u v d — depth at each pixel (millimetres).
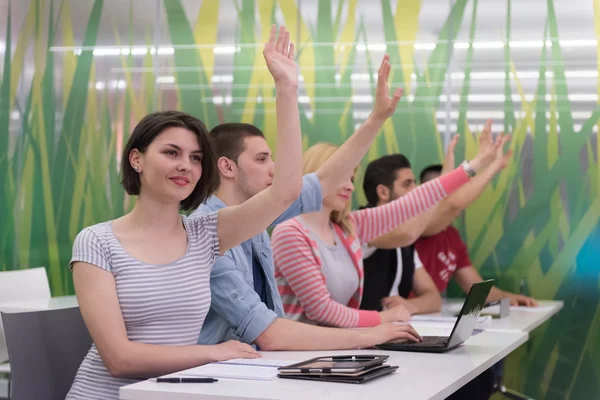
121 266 1815
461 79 4727
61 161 5211
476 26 4727
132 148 1876
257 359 1875
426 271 4117
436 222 4152
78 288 1802
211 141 1945
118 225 1891
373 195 4020
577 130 4582
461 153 4707
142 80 5109
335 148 2801
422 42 4785
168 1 5090
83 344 2111
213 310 2209
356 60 4844
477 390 3215
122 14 5160
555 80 4625
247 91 4957
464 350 2215
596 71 4586
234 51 4984
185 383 1559
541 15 4656
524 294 4594
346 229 2867
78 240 1834
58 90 5234
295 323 2172
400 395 1472
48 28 5266
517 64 4672
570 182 4574
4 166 5281
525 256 4602
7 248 5262
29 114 5270
